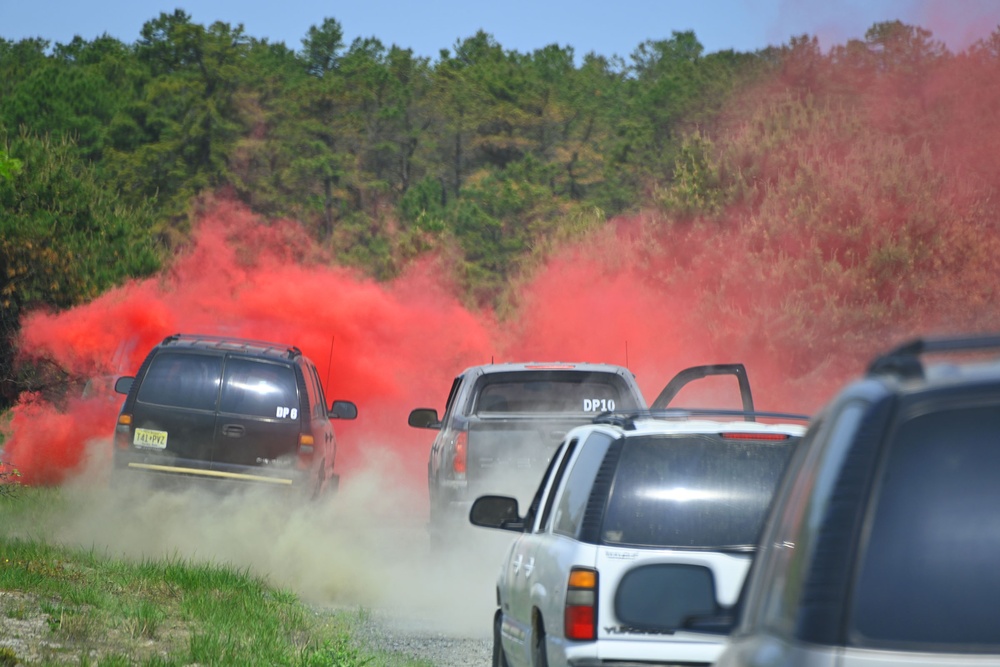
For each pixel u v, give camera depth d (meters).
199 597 39.03
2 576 37.97
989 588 9.09
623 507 22.28
